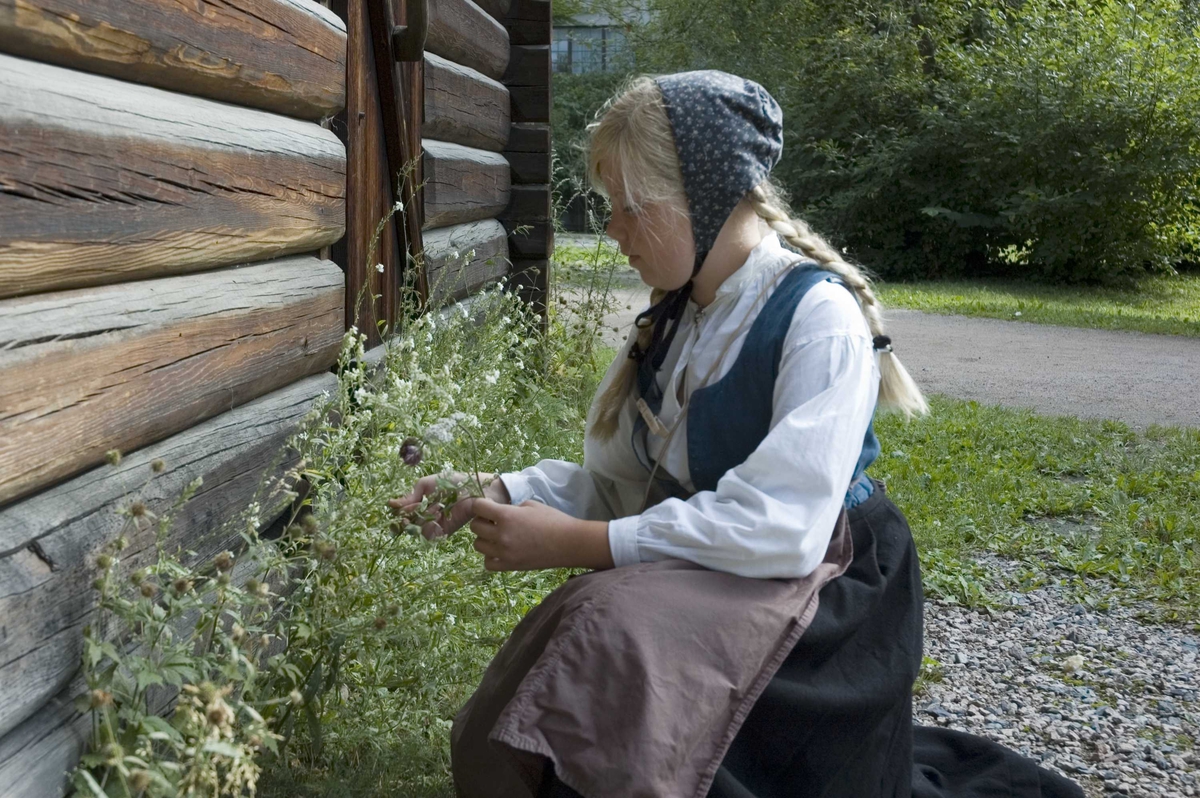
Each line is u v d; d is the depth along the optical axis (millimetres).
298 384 2693
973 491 4984
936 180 17250
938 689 3215
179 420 1952
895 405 2068
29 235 1428
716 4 20734
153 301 1839
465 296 5027
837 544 1894
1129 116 15406
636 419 2049
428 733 2355
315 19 2721
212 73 2080
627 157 1850
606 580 1722
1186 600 3932
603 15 26781
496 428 3611
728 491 1771
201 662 1730
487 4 5645
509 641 1892
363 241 3287
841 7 19906
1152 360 9602
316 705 2217
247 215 2221
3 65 1446
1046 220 15984
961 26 19188
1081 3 16719
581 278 7242
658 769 1578
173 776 1565
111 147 1639
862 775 1818
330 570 2150
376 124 3449
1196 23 17781
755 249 1933
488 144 5598
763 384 1873
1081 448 6000
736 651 1665
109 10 1654
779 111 1939
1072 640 3596
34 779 1442
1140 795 2645
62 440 1535
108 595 1591
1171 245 16234
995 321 12273
